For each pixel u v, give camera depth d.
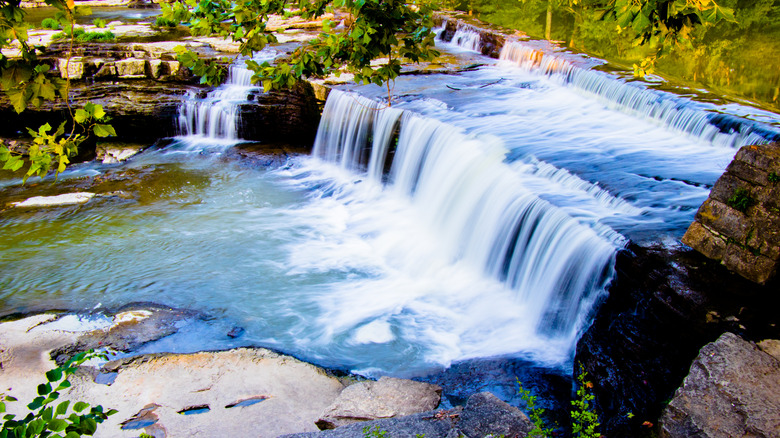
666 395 5.97
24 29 3.24
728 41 19.00
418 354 8.31
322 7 6.19
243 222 12.74
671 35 4.56
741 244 6.14
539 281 8.81
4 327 8.66
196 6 5.95
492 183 10.62
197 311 9.32
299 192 14.48
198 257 11.09
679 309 6.09
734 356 4.70
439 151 12.56
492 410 5.13
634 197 8.86
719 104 11.93
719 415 4.32
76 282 10.12
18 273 10.37
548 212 8.88
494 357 8.16
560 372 7.72
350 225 12.67
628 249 7.20
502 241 9.87
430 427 5.28
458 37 22.36
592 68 15.33
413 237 11.90
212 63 6.09
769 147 5.97
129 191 14.19
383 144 14.43
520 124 12.89
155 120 17.48
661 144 11.42
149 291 9.86
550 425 6.78
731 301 5.86
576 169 10.11
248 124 17.27
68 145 3.40
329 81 16.59
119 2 40.09
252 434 6.52
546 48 17.84
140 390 7.25
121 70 18.22
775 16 18.36
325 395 7.23
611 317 7.27
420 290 10.09
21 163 3.38
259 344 8.52
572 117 13.36
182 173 15.36
